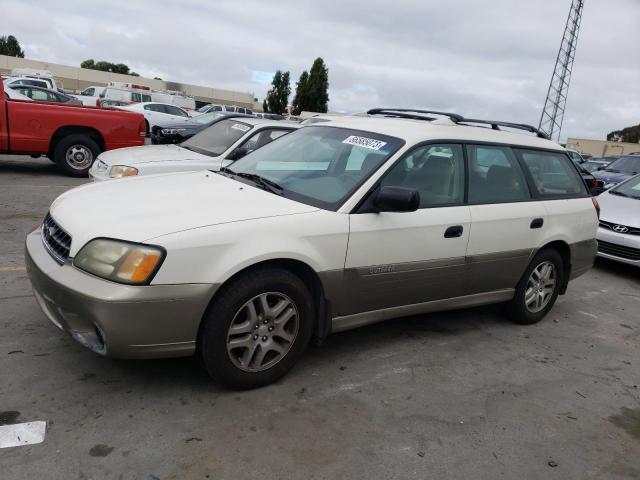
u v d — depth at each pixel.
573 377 4.01
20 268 4.99
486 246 4.23
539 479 2.79
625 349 4.70
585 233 5.16
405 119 4.44
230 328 3.09
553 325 5.09
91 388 3.12
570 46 50.44
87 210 3.23
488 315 5.11
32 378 3.15
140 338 2.84
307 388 3.40
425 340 4.34
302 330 3.40
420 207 3.84
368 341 4.20
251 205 3.36
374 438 2.96
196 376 3.38
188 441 2.76
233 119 7.86
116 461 2.56
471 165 4.24
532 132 5.15
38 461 2.50
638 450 3.16
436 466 2.79
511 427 3.24
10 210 7.30
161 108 22.36
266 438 2.85
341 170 3.83
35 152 10.07
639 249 6.96
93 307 2.75
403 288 3.83
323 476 2.62
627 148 65.81
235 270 2.99
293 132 4.69
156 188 3.67
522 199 4.57
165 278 2.82
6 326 3.75
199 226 2.99
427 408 3.33
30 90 20.55
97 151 10.61
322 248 3.34
